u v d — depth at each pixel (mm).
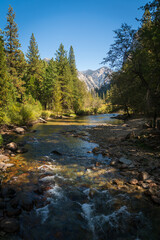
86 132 20125
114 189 5926
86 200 5281
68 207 4906
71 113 58594
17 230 3926
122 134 17188
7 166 8164
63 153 10891
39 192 5672
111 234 3883
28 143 13750
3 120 18625
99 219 4383
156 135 13102
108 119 41438
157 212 4562
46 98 51438
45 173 7441
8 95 19922
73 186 6211
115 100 28578
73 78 66875
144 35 10773
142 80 12359
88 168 8117
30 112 25469
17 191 5652
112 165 8500
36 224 4164
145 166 7922
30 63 50312
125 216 4449
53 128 23844
